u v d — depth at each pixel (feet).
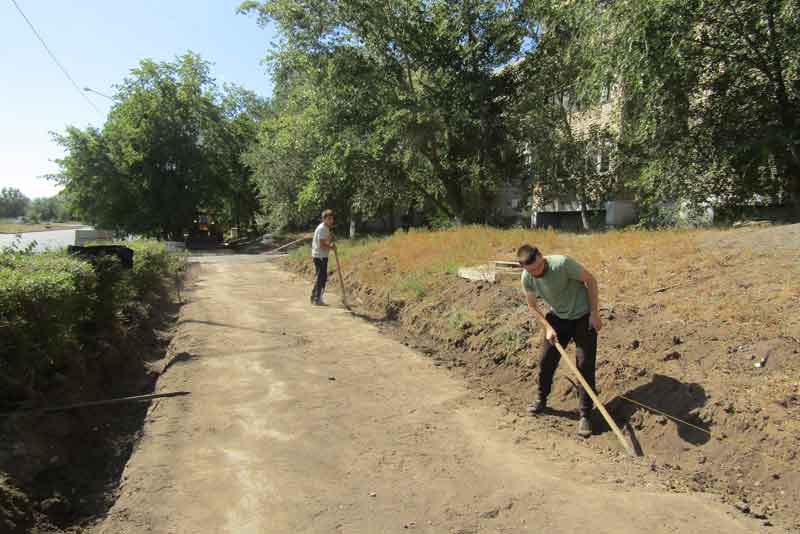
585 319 15.44
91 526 10.52
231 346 23.59
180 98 137.08
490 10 64.80
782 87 35.88
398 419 15.65
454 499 11.24
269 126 100.42
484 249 35.01
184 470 12.46
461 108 63.00
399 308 30.19
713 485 12.01
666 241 26.94
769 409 12.53
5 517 9.57
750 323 16.01
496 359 20.52
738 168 38.24
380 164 66.74
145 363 21.88
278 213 99.14
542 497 11.32
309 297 38.06
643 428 14.37
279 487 11.70
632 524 10.28
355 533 10.00
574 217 84.28
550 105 62.75
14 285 14.07
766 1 32.71
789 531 10.09
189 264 65.51
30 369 14.57
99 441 14.38
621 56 36.81
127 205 136.56
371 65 66.85
